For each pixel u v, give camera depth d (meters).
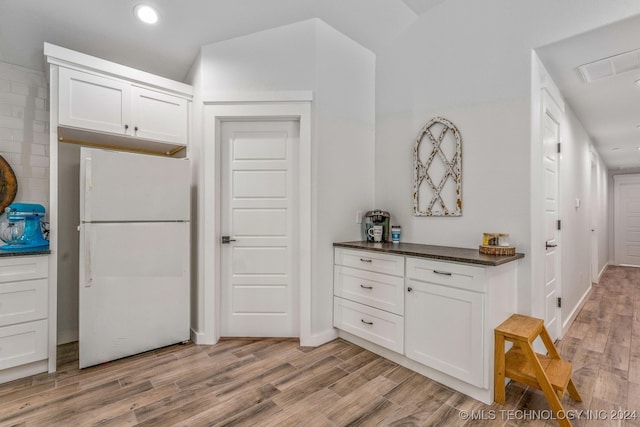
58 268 2.62
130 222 2.35
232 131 2.72
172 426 1.61
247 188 2.72
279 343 2.65
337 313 2.73
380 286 2.38
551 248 2.55
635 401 1.82
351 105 2.90
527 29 2.16
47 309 2.13
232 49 2.64
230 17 2.47
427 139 2.68
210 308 2.62
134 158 2.36
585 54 2.20
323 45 2.66
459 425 1.63
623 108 3.27
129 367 2.22
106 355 2.26
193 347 2.56
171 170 2.53
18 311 2.03
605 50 2.15
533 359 1.66
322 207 2.67
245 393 1.91
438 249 2.34
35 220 2.31
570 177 3.18
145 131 2.51
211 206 2.62
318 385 2.00
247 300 2.73
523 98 2.16
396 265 2.27
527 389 1.96
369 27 2.79
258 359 2.35
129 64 2.74
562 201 2.82
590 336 2.80
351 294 2.61
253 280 2.73
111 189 2.26
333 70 2.74
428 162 2.66
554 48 2.12
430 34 2.68
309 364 2.28
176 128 2.68
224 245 2.72
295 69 2.62
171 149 2.96
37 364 2.12
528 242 2.13
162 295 2.50
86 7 2.19
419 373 2.16
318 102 2.62
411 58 2.82
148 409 1.74
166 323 2.52
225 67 2.64
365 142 3.03
